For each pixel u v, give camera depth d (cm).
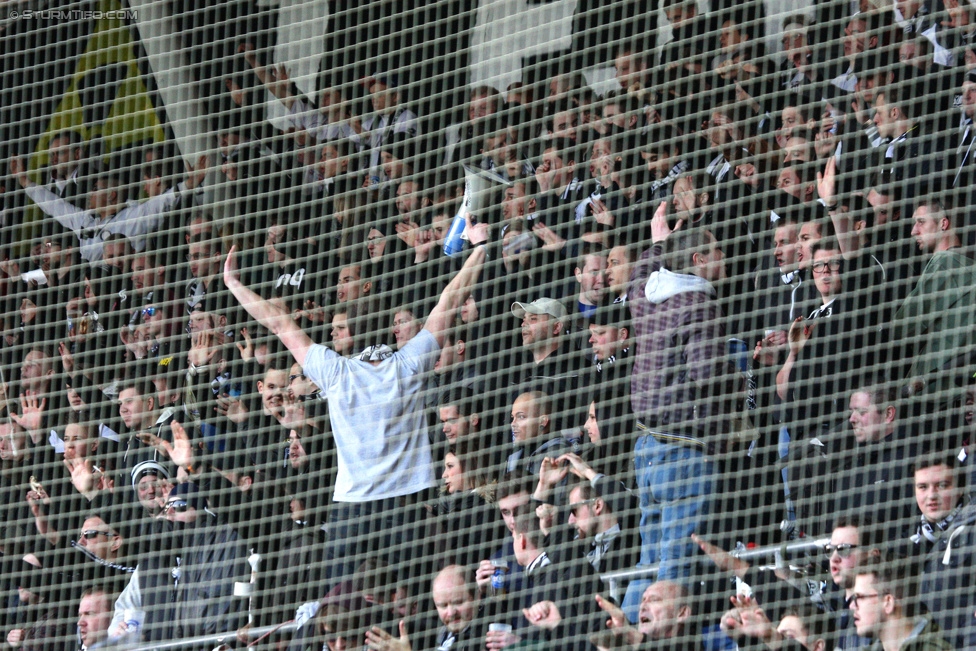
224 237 2295
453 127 2272
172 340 2262
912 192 1983
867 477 1830
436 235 2197
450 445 2033
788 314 1972
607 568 1903
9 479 2248
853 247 1959
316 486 2105
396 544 2020
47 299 2336
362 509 2044
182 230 2323
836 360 1923
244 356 2195
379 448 2052
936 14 2052
